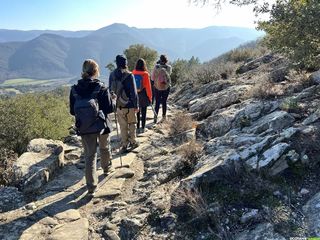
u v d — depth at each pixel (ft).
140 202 17.08
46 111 31.48
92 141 18.31
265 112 23.20
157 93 34.94
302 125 18.34
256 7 21.07
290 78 28.07
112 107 18.89
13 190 18.66
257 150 16.62
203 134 26.25
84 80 18.42
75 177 21.12
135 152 25.35
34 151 22.80
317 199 13.50
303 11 18.78
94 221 15.87
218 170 15.87
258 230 12.80
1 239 14.55
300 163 15.53
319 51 20.88
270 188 14.69
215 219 13.78
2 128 25.16
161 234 14.06
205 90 47.19
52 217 16.14
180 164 19.79
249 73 45.55
